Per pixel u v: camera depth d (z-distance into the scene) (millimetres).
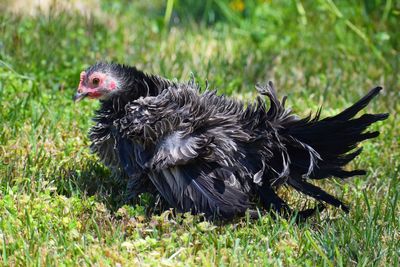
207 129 8359
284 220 8195
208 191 8188
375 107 12391
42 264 7363
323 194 8531
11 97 11547
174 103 8438
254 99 11180
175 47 14688
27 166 9461
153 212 8586
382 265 7676
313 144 8484
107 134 8734
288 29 15930
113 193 9164
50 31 14320
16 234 7824
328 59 14398
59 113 11055
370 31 15406
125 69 8891
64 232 7914
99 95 8789
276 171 8516
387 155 10680
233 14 16797
